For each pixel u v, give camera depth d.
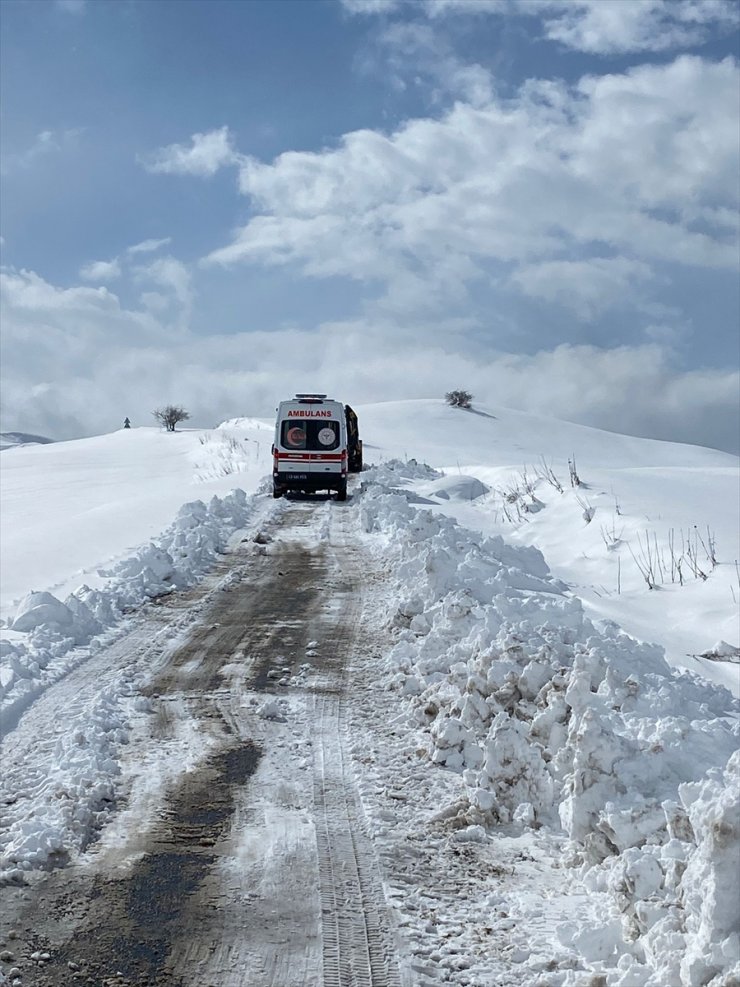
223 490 30.84
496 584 11.91
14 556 18.00
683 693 7.73
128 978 4.23
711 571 13.66
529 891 5.08
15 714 7.82
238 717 7.93
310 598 13.26
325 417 27.52
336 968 4.34
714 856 3.92
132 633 11.08
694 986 3.80
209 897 4.96
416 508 23.08
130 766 6.80
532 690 7.25
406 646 9.84
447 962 4.39
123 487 41.94
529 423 93.94
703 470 27.52
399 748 7.20
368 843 5.63
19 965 4.32
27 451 72.31
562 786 6.05
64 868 5.27
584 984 4.10
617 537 17.03
